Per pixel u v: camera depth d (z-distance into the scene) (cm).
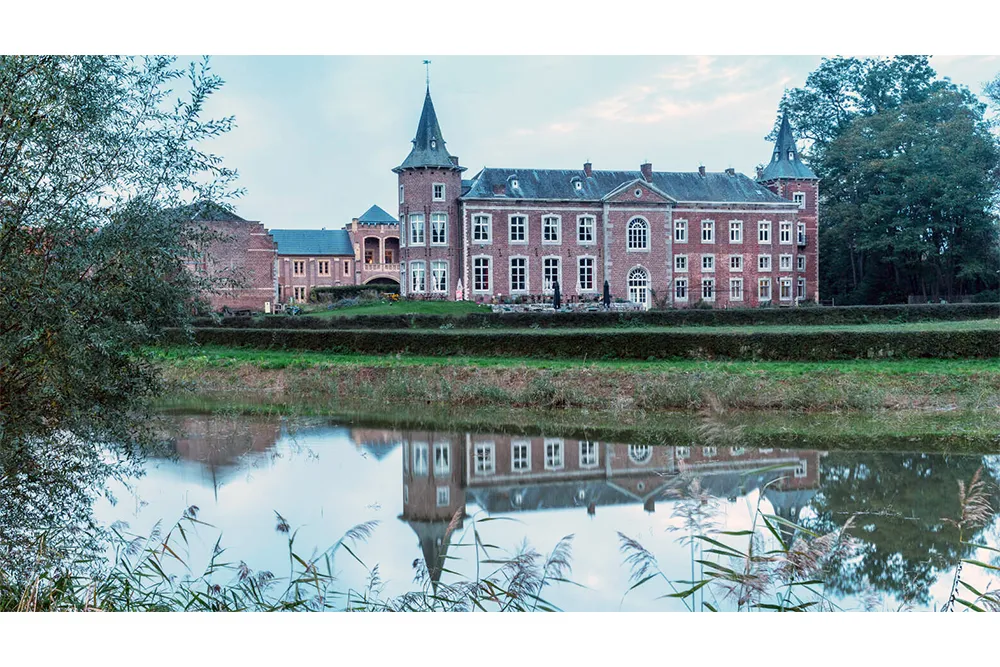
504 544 944
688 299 5450
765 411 1866
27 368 812
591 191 5316
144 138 853
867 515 1023
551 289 5194
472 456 1466
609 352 2541
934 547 898
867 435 1573
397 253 7931
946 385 1912
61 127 798
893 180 5644
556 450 1516
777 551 660
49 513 875
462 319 3606
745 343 2427
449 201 5088
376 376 2336
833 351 2381
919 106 5628
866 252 6162
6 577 703
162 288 841
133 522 998
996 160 5256
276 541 945
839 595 762
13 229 761
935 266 5634
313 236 7488
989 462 1327
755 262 5581
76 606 650
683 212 5456
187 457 1427
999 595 649
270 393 2339
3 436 786
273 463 1389
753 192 5628
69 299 777
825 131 6675
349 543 943
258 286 5175
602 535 975
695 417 1831
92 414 870
